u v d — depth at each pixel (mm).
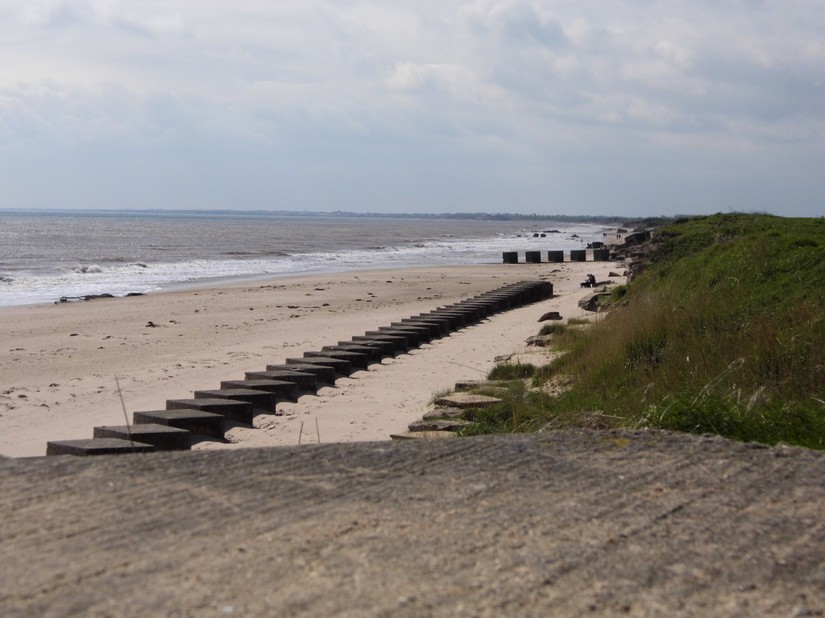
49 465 5102
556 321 21094
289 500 4531
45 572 3596
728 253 16281
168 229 134875
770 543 4074
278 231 133750
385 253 71875
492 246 91188
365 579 3586
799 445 6363
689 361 9742
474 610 3342
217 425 9773
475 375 14336
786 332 9578
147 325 22547
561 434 6082
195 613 3256
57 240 85812
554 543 4020
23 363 16578
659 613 3375
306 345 19016
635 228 118000
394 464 5258
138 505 4406
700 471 5188
